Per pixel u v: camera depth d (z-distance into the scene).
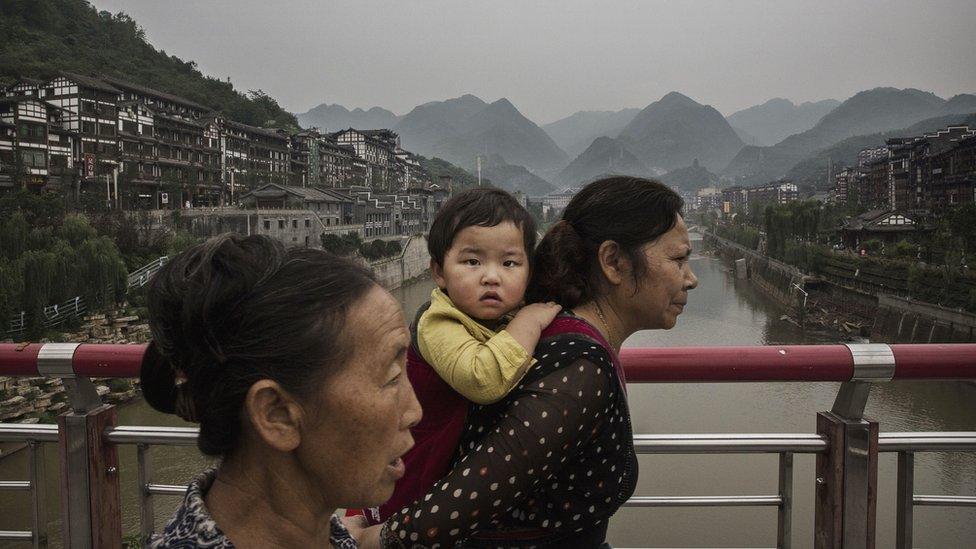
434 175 130.88
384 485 0.93
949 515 11.70
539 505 1.35
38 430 2.12
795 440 1.98
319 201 53.44
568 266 1.46
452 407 1.40
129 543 4.19
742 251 89.75
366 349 0.87
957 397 23.17
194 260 0.87
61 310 24.22
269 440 0.84
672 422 21.06
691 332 43.16
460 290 1.40
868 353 1.91
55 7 76.38
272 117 95.50
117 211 35.91
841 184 103.88
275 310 0.80
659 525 12.33
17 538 2.16
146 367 0.94
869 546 1.96
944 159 56.56
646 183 1.51
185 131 50.97
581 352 1.28
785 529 2.04
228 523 0.89
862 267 46.66
